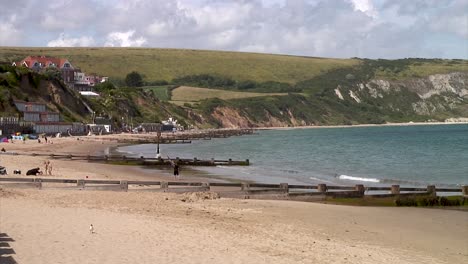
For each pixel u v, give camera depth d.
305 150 106.31
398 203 33.69
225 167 65.62
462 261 19.36
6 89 133.50
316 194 35.22
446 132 193.00
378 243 22.12
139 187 35.59
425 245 22.14
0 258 15.47
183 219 24.59
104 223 21.89
